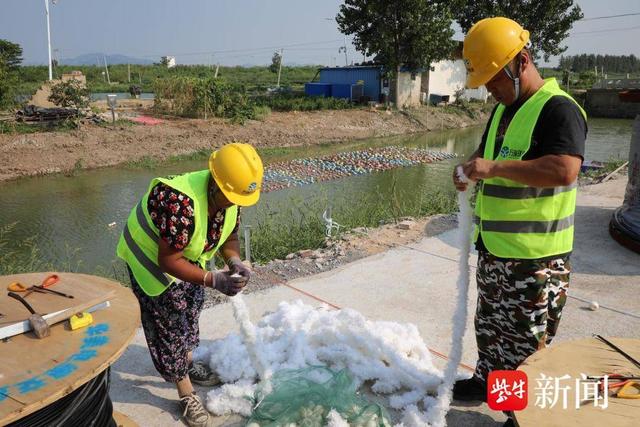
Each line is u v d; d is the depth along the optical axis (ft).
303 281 16.84
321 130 89.40
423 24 100.89
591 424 6.17
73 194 47.47
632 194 20.70
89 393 7.26
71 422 6.95
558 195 8.38
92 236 34.14
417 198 37.35
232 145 8.54
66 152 61.21
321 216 26.30
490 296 9.31
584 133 7.97
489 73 8.11
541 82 8.45
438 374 10.87
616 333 13.39
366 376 11.02
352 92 118.21
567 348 7.76
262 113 91.91
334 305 15.05
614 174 34.01
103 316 7.63
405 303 15.14
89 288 8.57
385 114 104.37
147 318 9.34
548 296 8.73
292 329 12.42
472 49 8.19
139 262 8.91
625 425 6.14
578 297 15.51
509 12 124.77
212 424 9.95
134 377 11.39
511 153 8.37
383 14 101.19
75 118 70.33
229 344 11.70
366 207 29.45
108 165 60.85
